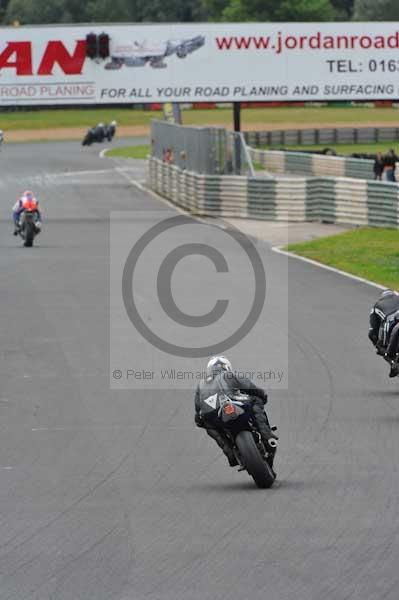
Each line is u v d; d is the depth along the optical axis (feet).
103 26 544.62
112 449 144.15
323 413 161.79
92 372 193.98
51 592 92.63
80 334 230.48
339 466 132.87
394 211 431.43
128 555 101.81
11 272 333.42
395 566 96.63
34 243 417.69
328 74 552.41
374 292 284.82
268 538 105.60
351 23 550.36
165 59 548.72
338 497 119.14
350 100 556.10
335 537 105.19
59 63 544.62
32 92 545.85
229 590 92.07
